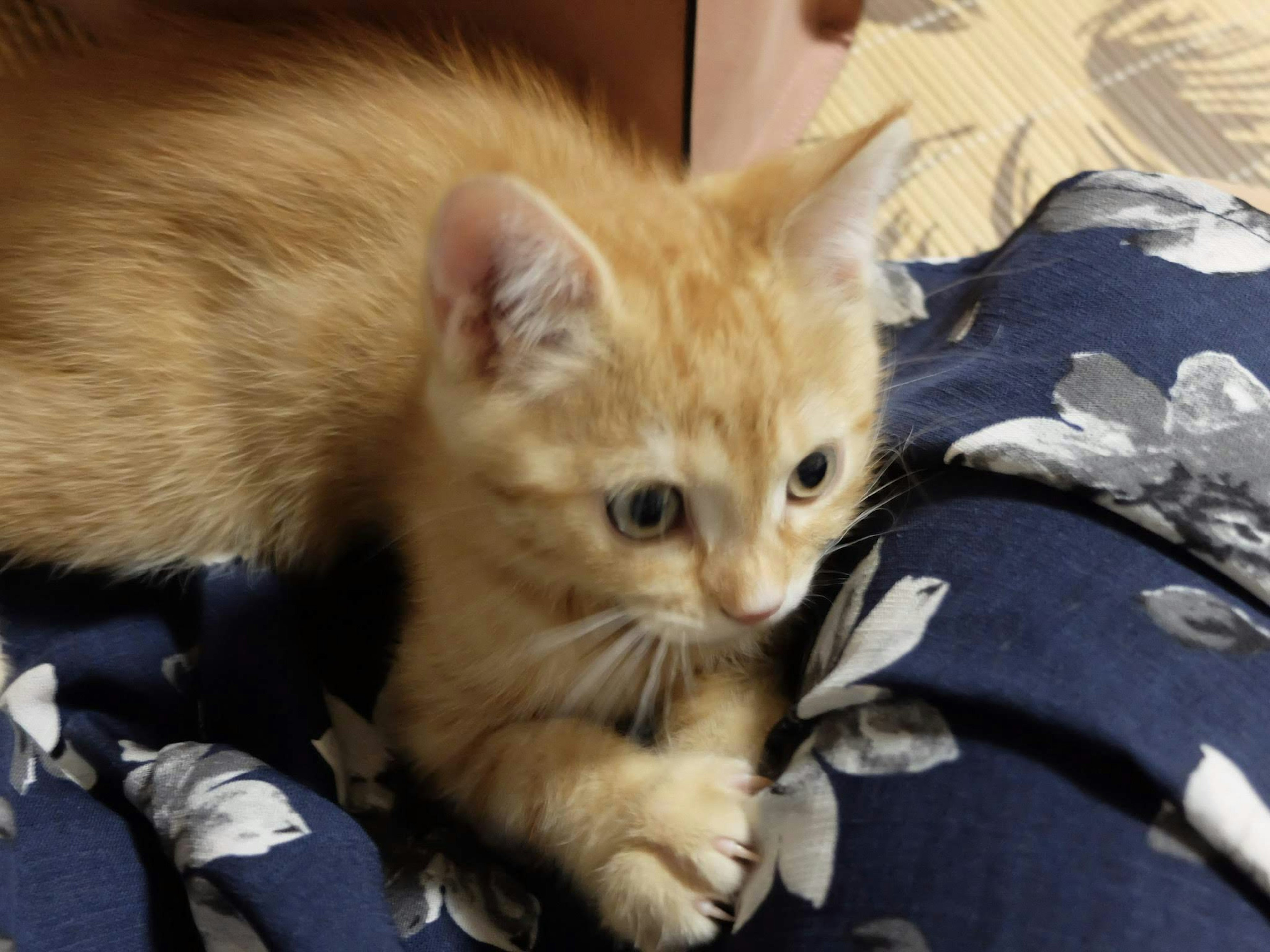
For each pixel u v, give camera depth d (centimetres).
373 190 32
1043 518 27
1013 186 45
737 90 38
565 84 34
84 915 27
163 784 28
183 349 32
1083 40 49
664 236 28
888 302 36
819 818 25
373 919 27
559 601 29
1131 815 24
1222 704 24
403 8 34
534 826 29
